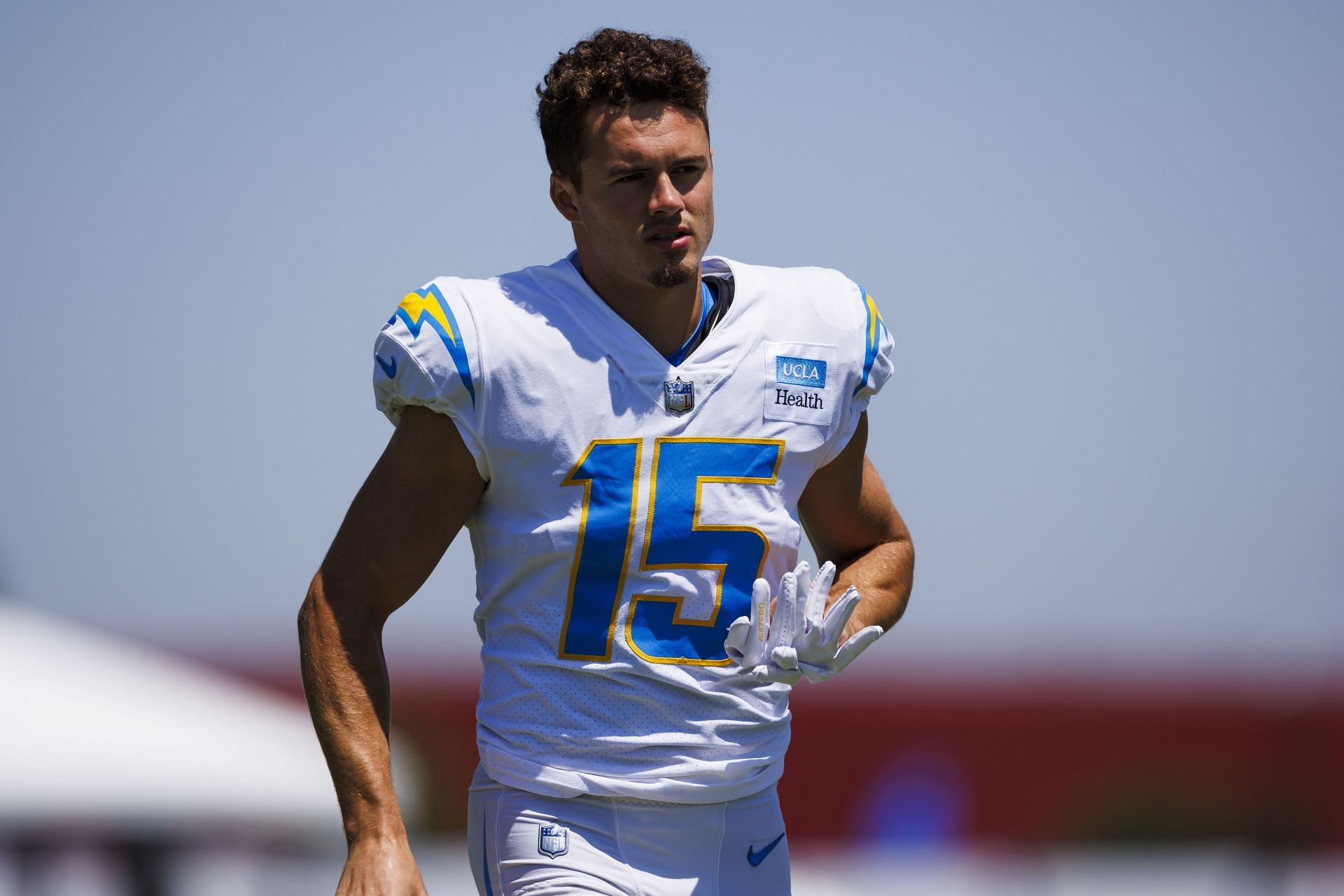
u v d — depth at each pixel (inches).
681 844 434.6
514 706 439.5
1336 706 2145.7
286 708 1343.5
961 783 2102.6
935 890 1956.2
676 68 429.4
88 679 1227.9
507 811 438.3
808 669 426.9
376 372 436.1
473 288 435.2
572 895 423.2
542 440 426.0
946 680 2143.2
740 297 450.3
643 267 428.1
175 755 1145.4
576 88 428.5
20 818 1072.8
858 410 470.6
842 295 470.0
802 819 2063.2
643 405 432.5
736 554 438.6
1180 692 2169.0
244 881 1315.2
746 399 442.6
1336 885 2062.0
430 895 1530.5
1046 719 2130.9
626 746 429.4
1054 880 2055.9
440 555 443.8
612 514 427.8
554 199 451.2
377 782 419.8
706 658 436.5
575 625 431.8
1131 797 2118.6
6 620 1312.7
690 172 432.5
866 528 496.4
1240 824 2128.4
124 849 1205.1
